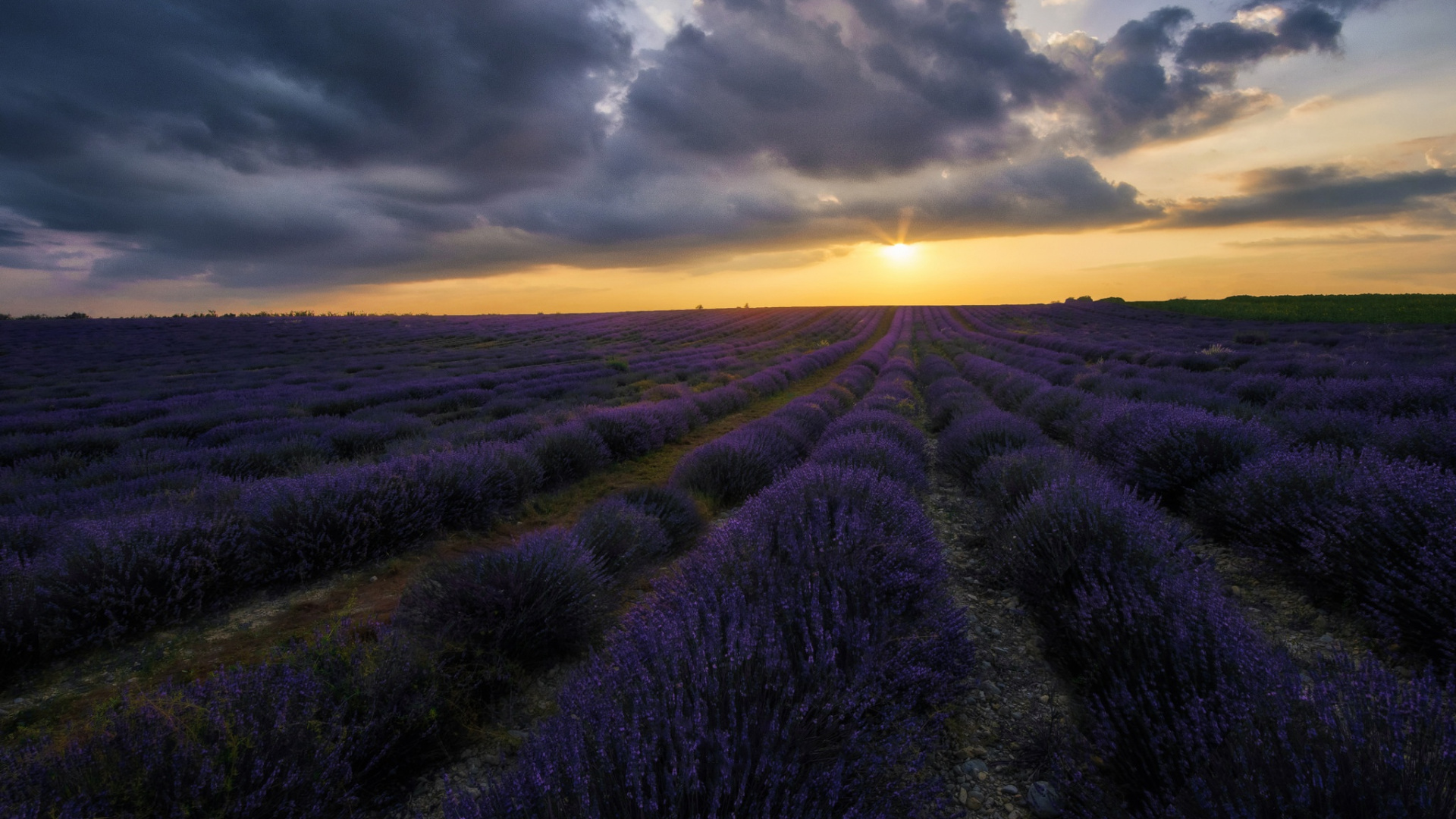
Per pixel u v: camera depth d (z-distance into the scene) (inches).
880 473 212.8
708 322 2354.8
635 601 164.6
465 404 613.3
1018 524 162.1
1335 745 64.4
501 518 255.6
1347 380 361.7
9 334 1501.0
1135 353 799.7
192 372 938.7
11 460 359.3
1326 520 144.3
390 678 108.0
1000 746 101.3
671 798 64.8
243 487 237.9
